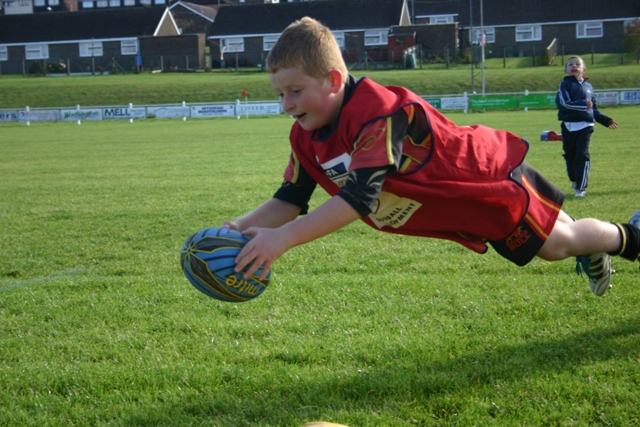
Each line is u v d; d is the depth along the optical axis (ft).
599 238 19.62
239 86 250.98
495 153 17.54
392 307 25.43
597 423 16.53
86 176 75.10
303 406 17.72
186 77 289.74
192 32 400.47
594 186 55.47
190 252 15.67
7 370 21.01
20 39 351.05
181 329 24.12
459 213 17.40
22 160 95.40
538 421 16.58
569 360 19.79
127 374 20.25
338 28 323.78
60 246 39.29
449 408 17.46
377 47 322.14
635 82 218.38
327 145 16.15
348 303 26.20
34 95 249.34
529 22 317.22
